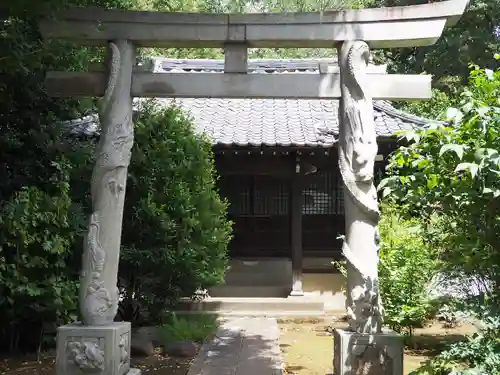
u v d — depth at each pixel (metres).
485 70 4.64
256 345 7.76
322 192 12.11
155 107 9.40
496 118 4.16
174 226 8.05
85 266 5.05
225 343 7.88
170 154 8.33
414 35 5.20
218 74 5.39
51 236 6.84
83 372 4.79
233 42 5.38
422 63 16.98
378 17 5.24
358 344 4.95
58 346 4.84
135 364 6.89
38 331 7.30
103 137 5.21
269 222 12.15
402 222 8.30
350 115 5.22
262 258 12.07
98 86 5.44
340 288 11.69
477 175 4.10
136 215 7.95
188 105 12.90
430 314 7.99
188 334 7.95
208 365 6.65
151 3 12.28
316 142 10.56
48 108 7.95
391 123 11.16
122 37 5.34
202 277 8.37
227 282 12.00
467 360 4.43
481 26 16.09
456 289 6.46
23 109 7.64
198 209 8.55
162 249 7.95
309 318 10.41
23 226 6.62
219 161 11.34
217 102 13.15
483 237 4.60
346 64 5.27
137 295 8.34
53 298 6.85
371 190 5.18
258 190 12.18
